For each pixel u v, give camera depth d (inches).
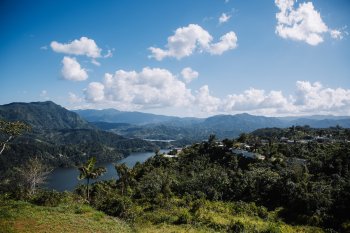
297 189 2103.8
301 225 1772.9
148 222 1502.2
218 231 1402.6
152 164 4367.6
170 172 3703.3
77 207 1549.0
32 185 2142.0
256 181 2561.5
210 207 2075.5
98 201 1877.5
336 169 2554.1
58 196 1726.1
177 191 2859.3
